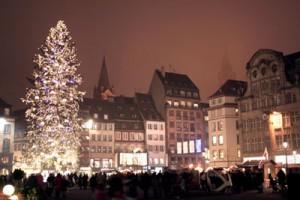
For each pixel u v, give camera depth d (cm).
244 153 7981
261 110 7725
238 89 9500
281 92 7375
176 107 12088
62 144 5434
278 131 7300
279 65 7469
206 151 9481
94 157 10525
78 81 5469
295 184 2064
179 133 11988
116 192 1738
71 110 5522
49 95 5284
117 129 11144
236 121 9200
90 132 10588
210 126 9475
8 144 9188
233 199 3059
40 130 5444
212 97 9519
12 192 2125
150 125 11606
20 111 10881
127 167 9488
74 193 4419
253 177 4019
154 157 11400
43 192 3103
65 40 5384
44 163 5562
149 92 12612
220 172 3844
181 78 12800
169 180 3406
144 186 3244
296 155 6906
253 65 8000
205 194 3541
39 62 5297
